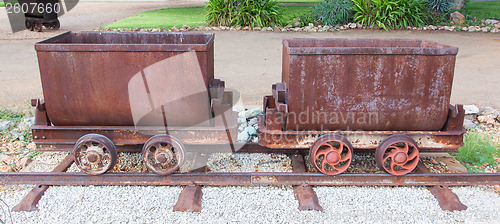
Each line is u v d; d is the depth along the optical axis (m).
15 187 3.83
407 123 3.66
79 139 3.61
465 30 13.05
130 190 3.72
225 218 3.35
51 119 3.73
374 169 4.25
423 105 3.59
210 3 13.76
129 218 3.36
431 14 14.27
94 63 3.53
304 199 3.51
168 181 3.75
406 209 3.46
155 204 3.54
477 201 3.55
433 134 3.68
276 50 10.40
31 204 3.48
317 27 13.43
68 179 3.77
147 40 4.47
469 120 5.52
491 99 6.52
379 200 3.58
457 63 9.00
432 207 3.50
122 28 12.53
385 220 3.33
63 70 3.55
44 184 3.75
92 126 3.79
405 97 3.56
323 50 3.43
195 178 3.75
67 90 3.60
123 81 3.57
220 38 12.01
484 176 3.76
